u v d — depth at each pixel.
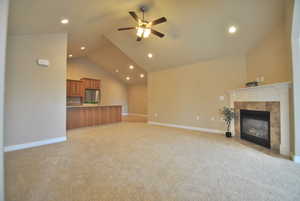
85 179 1.93
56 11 2.73
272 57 3.13
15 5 2.20
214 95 4.70
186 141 3.73
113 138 4.05
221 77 4.53
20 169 2.20
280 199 1.53
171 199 1.55
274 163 2.41
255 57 3.70
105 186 1.77
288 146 2.73
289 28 2.48
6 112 2.99
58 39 3.73
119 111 7.18
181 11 3.43
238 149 3.11
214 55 4.51
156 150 3.06
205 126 4.94
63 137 3.81
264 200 1.52
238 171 2.15
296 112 2.44
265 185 1.79
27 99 3.25
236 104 4.08
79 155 2.78
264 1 2.76
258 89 3.35
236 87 4.25
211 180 1.91
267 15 2.95
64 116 3.83
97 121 6.26
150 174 2.07
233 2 2.93
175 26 3.91
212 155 2.77
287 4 2.51
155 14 3.63
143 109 10.23
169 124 6.05
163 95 6.27
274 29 3.06
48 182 1.85
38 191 1.67
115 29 4.64
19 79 3.15
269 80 3.22
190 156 2.73
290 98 2.67
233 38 3.75
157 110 6.52
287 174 2.05
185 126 5.52
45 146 3.33
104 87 9.88
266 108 3.16
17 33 3.03
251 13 3.04
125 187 1.75
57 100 3.71
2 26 1.15
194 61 5.07
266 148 3.15
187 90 5.42
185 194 1.63
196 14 3.40
